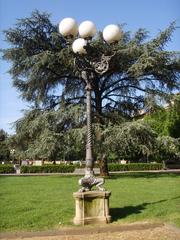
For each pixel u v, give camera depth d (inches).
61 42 991.6
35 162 2000.5
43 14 966.4
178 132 1437.0
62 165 1605.6
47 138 911.0
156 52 912.3
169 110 1027.9
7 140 1038.4
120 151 914.7
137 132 887.1
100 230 321.4
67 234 314.8
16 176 1196.5
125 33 997.2
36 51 1002.7
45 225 341.1
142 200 487.2
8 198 536.1
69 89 1051.9
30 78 963.3
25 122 1003.3
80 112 900.0
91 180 352.2
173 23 941.2
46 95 1033.5
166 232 313.0
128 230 326.0
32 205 458.3
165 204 446.6
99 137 882.1
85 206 342.3
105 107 1064.8
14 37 970.7
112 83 1045.8
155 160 1886.1
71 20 380.5
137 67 896.9
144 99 986.1
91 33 382.0
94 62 393.4
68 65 956.6
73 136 879.7
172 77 995.3
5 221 358.6
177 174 1159.0
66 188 694.5
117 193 570.6
